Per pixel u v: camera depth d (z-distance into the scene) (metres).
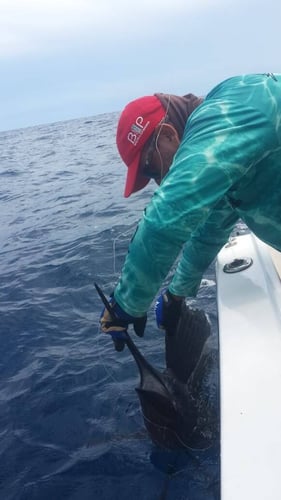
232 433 1.34
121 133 1.69
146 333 3.23
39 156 19.34
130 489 2.01
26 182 12.76
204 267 2.12
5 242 6.66
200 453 2.06
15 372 3.16
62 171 13.50
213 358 2.53
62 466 2.24
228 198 1.60
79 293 4.23
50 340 3.49
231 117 1.30
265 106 1.31
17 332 3.71
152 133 1.61
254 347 1.68
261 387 1.48
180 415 2.03
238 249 2.54
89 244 5.58
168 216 1.26
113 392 2.71
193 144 1.29
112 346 3.22
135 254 1.35
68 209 8.12
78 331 3.55
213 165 1.24
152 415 2.00
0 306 4.25
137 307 1.46
